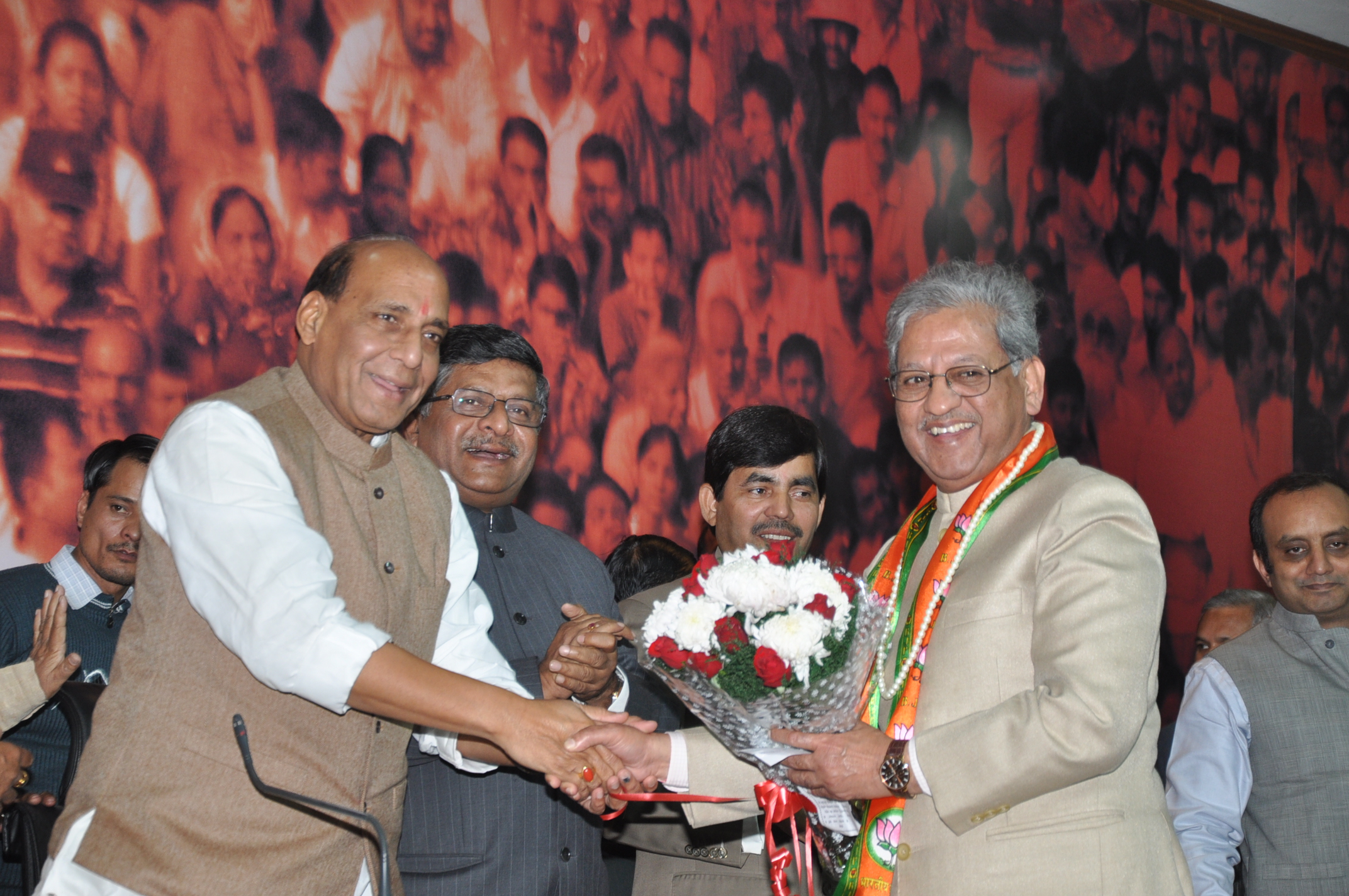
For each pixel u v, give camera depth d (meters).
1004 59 7.29
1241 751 3.15
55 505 4.35
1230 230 8.11
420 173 5.29
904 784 1.94
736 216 6.27
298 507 1.89
